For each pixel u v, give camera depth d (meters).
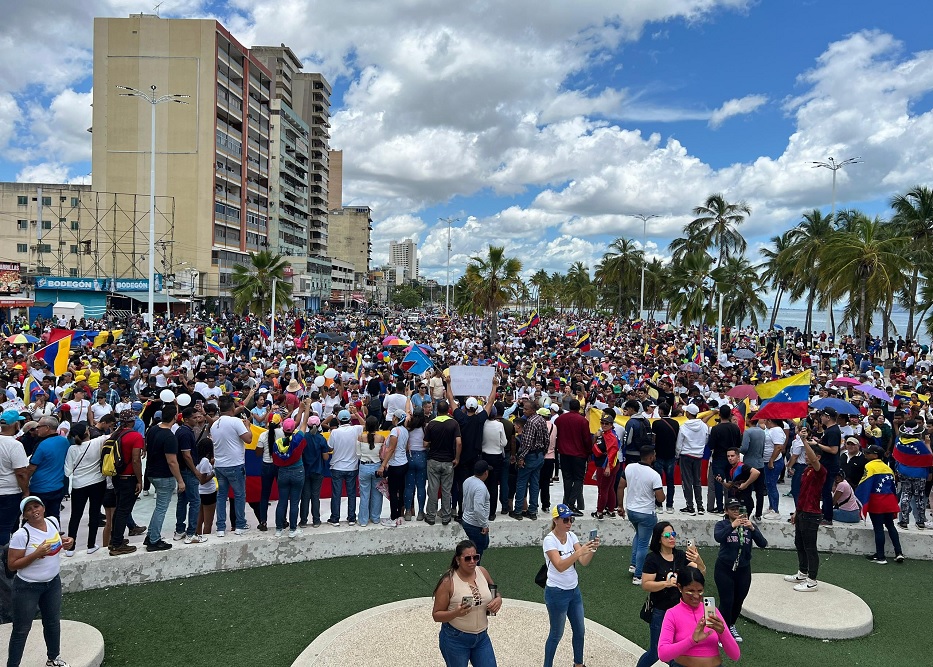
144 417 12.14
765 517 10.70
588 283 104.19
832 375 23.16
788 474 13.67
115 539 8.25
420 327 58.09
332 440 9.81
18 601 5.61
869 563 9.64
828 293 35.19
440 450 9.79
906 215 44.91
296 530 9.37
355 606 7.85
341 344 31.38
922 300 44.78
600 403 14.63
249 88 79.69
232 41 73.12
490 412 10.09
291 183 98.25
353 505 10.02
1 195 69.69
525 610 7.68
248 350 27.61
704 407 13.66
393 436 9.66
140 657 6.52
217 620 7.39
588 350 29.77
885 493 9.45
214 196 70.62
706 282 55.06
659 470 10.71
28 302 40.00
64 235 69.81
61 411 11.79
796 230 57.25
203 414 9.89
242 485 9.34
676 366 26.38
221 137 72.50
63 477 8.16
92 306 52.94
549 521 10.20
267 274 43.41
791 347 32.94
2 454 7.34
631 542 10.35
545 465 10.68
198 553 8.66
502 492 10.66
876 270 31.11
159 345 25.28
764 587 8.34
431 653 6.49
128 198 69.25
